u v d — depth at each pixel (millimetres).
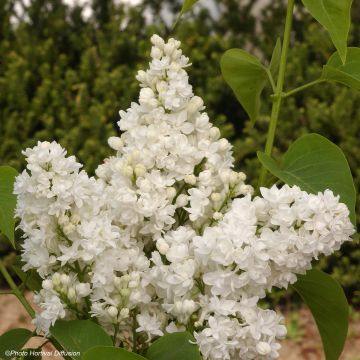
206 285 311
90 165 1042
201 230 337
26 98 1108
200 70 1134
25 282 353
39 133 1077
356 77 378
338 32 329
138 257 320
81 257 315
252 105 431
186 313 302
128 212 322
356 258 1057
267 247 300
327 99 1112
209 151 339
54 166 309
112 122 1092
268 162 359
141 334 326
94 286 311
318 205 303
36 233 312
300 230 305
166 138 330
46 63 1134
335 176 350
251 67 408
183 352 295
